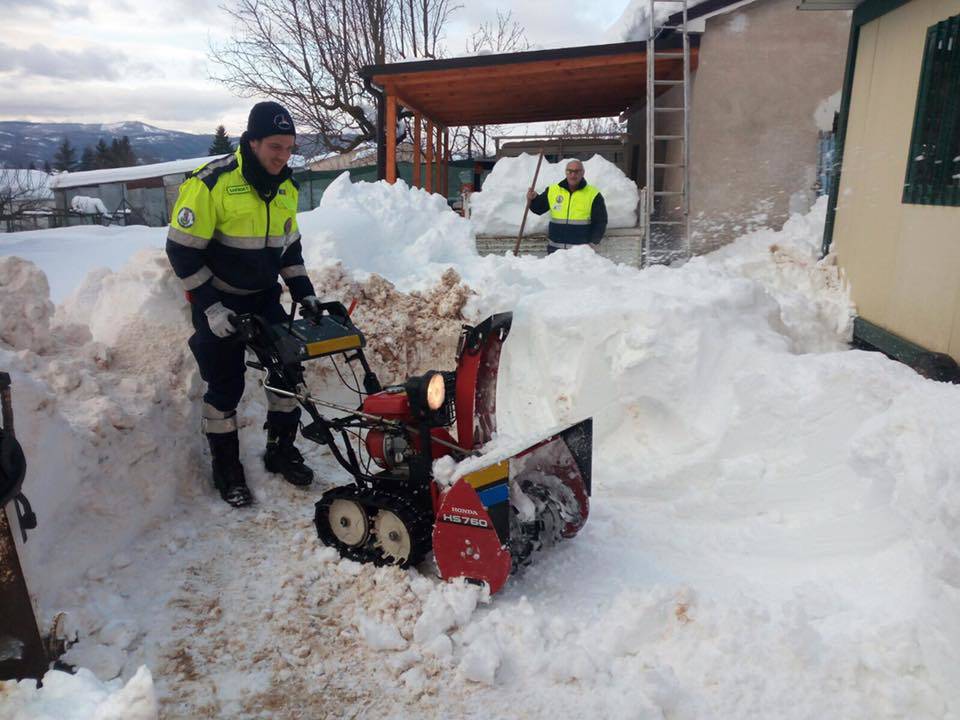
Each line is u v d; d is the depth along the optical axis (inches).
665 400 178.1
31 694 75.5
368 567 135.6
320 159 944.9
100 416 138.4
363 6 907.4
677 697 100.2
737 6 378.0
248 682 106.8
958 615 93.3
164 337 169.3
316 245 226.5
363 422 143.6
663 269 239.0
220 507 160.7
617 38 428.8
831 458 154.1
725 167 395.2
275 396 168.7
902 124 252.1
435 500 132.6
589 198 347.3
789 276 321.1
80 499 132.1
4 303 150.6
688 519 155.8
